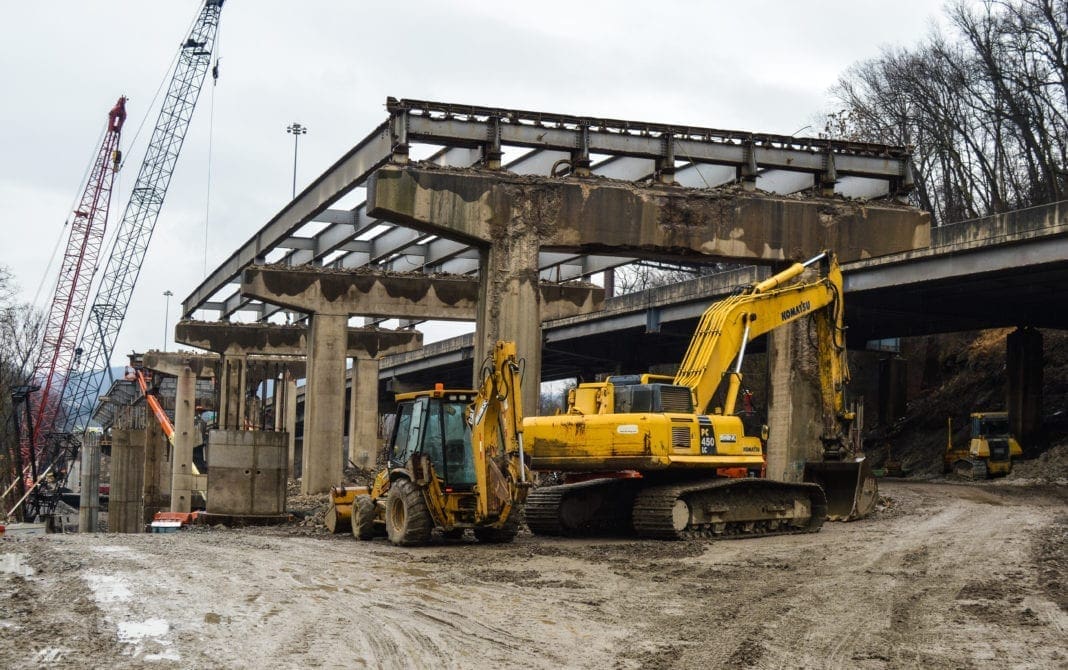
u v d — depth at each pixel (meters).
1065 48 54.38
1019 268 35.22
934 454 53.25
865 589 14.53
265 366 70.50
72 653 9.89
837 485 25.66
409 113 24.64
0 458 81.44
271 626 11.38
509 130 25.44
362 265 47.53
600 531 23.20
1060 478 40.31
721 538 21.38
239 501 36.44
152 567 16.05
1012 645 10.94
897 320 48.88
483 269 25.58
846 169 28.66
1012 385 47.56
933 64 63.62
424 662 9.85
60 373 89.62
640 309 54.25
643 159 28.64
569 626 11.64
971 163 66.00
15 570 15.57
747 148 27.62
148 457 79.94
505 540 20.45
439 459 19.91
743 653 10.41
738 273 47.41
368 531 21.45
